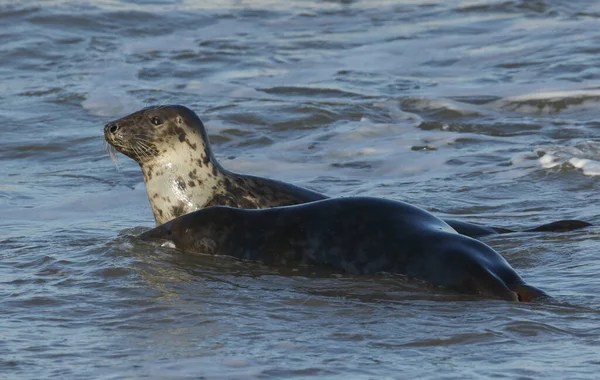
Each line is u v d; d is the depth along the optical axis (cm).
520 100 5019
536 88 5203
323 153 4325
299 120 4781
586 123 4619
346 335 2041
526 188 3641
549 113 4888
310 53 6294
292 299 2320
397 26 6912
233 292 2380
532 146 4256
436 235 2473
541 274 2514
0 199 3659
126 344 1992
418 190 3669
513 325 2073
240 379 1784
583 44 6097
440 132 4597
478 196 3566
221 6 7444
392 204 2609
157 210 3172
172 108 3162
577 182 3675
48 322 2152
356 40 6588
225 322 2134
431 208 3419
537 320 2098
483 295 2302
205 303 2281
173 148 3131
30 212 3488
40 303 2297
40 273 2583
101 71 5888
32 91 5453
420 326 2092
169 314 2197
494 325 2080
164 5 7394
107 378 1795
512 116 4828
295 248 2608
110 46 6469
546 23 6738
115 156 3247
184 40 6631
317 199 3188
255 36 6738
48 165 4250
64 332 2078
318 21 7131
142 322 2144
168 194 3139
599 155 3978
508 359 1880
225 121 4762
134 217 3412
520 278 2339
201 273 2545
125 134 3098
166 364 1864
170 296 2344
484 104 5019
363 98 5212
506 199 3512
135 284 2447
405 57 6128
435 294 2331
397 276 2450
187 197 3131
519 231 3006
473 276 2333
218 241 2700
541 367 1831
